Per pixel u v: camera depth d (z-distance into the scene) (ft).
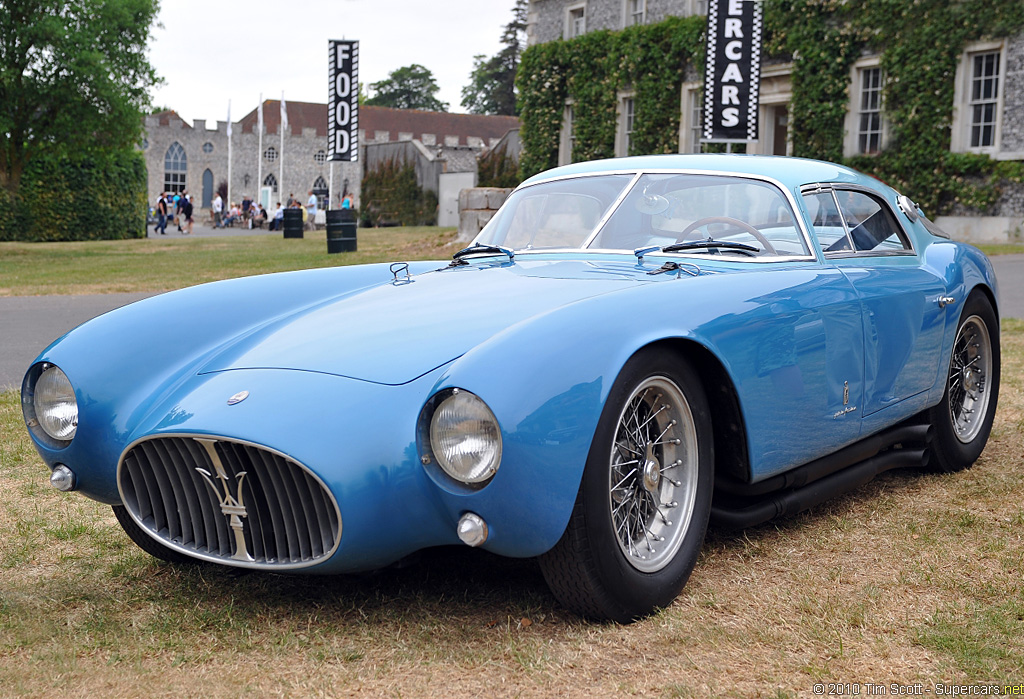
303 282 10.18
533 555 6.99
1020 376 17.99
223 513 7.45
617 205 10.72
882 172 63.26
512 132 123.24
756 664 6.84
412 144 149.48
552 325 7.11
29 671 6.86
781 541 9.52
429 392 7.00
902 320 10.40
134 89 63.62
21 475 12.46
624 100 83.51
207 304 9.41
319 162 214.69
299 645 7.27
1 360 21.44
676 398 7.93
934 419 11.62
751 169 10.58
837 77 65.67
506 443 6.56
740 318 8.23
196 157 207.92
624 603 7.40
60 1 59.06
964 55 58.59
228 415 7.27
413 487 6.93
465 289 8.95
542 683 6.59
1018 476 11.85
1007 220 57.26
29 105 61.31
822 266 9.83
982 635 7.21
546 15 91.97
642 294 7.81
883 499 10.98
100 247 75.41
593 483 7.06
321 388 7.33
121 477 7.92
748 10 50.37
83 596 8.41
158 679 6.73
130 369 8.49
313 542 7.11
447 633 7.43
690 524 8.07
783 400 8.64
